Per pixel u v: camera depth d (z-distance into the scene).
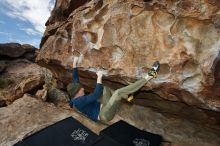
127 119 5.81
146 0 4.09
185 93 4.04
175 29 3.89
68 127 4.62
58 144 4.20
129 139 4.59
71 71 5.93
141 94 4.94
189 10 3.65
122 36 4.45
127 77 4.53
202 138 5.05
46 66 7.18
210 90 3.69
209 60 3.58
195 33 3.74
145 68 4.27
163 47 4.04
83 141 4.34
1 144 5.00
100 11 4.76
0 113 6.16
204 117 4.64
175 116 5.33
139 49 4.29
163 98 4.65
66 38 5.84
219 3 3.40
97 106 4.14
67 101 7.22
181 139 5.14
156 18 4.08
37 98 7.04
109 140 4.48
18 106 6.52
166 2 3.87
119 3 4.49
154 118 5.61
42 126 5.47
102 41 4.73
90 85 6.12
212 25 3.59
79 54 5.26
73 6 6.69
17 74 15.88
